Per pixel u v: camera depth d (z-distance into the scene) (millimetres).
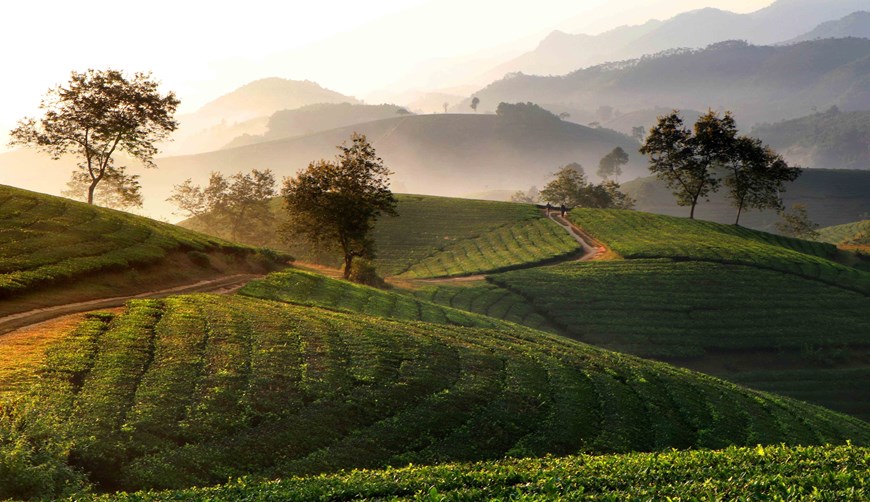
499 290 102875
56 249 53719
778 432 42938
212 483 26672
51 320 40438
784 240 140750
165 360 35531
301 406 33844
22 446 24047
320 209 86188
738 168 149375
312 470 28828
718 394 49125
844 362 82938
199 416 30578
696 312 92938
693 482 16359
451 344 49000
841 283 103688
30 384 29766
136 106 89750
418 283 108312
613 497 15109
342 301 62594
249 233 144250
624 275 106188
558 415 38406
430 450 32562
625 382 47500
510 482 18438
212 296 52531
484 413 37156
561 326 90688
